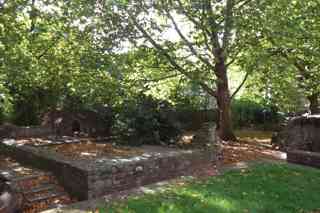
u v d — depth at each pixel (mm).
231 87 19156
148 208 5844
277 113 21672
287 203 6258
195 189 6918
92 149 10508
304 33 10742
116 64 11727
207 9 11578
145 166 8664
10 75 10047
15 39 9703
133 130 11625
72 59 12055
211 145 10578
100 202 6246
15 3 10023
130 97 12891
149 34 12266
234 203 6133
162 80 14336
